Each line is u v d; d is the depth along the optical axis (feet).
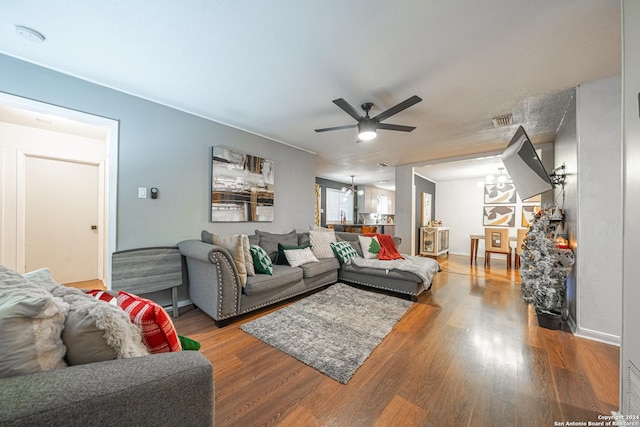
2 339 2.07
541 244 8.33
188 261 9.26
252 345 6.64
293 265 10.48
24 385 1.91
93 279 12.87
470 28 5.35
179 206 9.57
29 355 2.14
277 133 12.35
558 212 9.10
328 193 27.07
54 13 5.03
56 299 2.58
